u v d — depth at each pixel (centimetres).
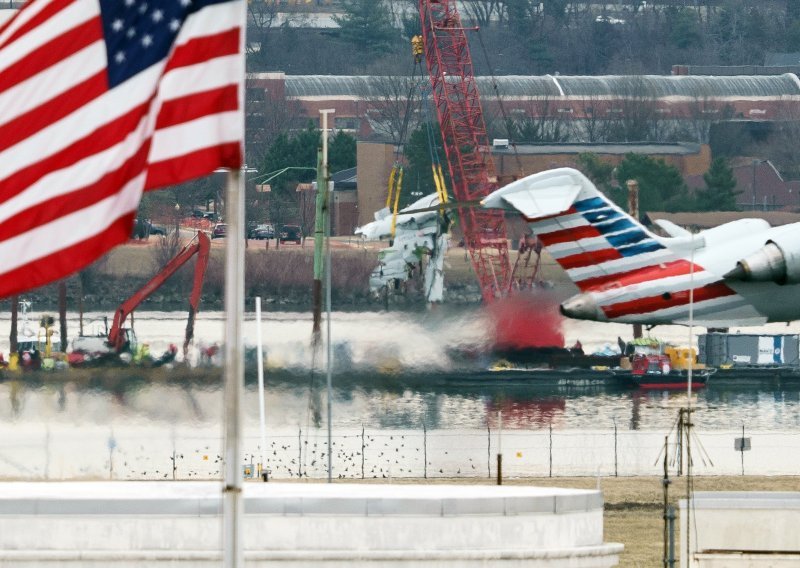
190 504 9119
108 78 6206
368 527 9156
